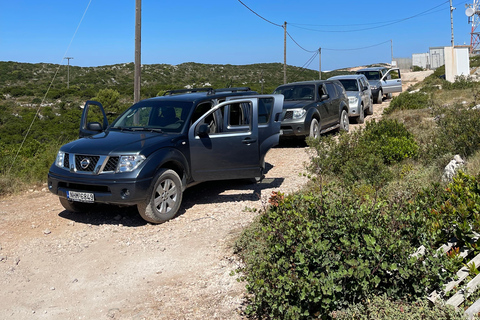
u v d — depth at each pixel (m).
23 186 9.41
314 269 3.78
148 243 5.99
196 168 7.30
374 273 3.81
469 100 17.56
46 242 6.15
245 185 8.66
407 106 17.61
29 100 57.19
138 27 12.39
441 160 8.06
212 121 7.65
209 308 4.29
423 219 4.13
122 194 6.32
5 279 5.10
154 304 4.45
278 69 102.25
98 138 7.09
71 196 6.64
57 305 4.54
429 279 3.72
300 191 6.65
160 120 7.52
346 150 8.72
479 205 4.36
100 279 5.07
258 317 4.02
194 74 102.62
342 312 3.56
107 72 99.38
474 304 3.40
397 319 3.34
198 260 5.39
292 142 13.84
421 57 75.31
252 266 4.14
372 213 4.09
